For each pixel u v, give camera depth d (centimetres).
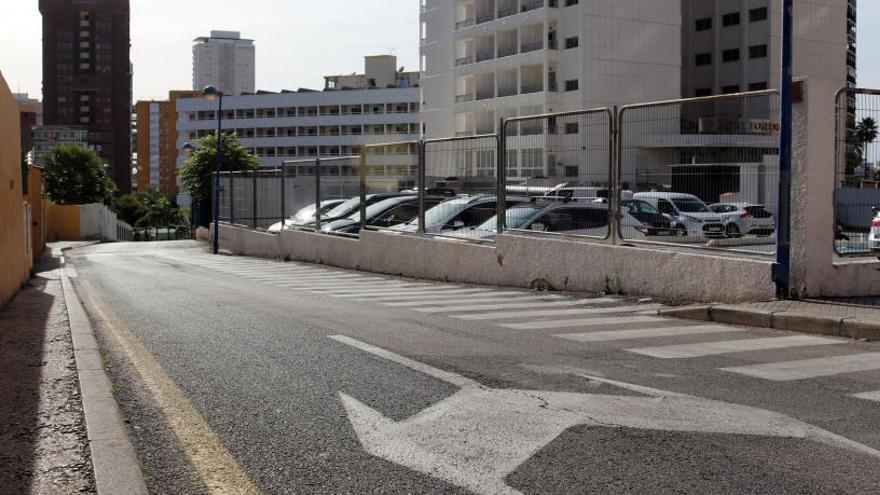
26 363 673
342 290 1427
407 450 442
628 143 1171
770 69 6862
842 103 979
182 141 12544
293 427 488
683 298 1076
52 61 19800
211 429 487
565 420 493
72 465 411
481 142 1509
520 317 976
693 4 7356
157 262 2834
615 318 964
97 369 643
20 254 1546
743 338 805
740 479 392
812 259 969
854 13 8694
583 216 1264
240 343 784
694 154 1076
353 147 11675
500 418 499
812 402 535
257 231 3109
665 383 591
